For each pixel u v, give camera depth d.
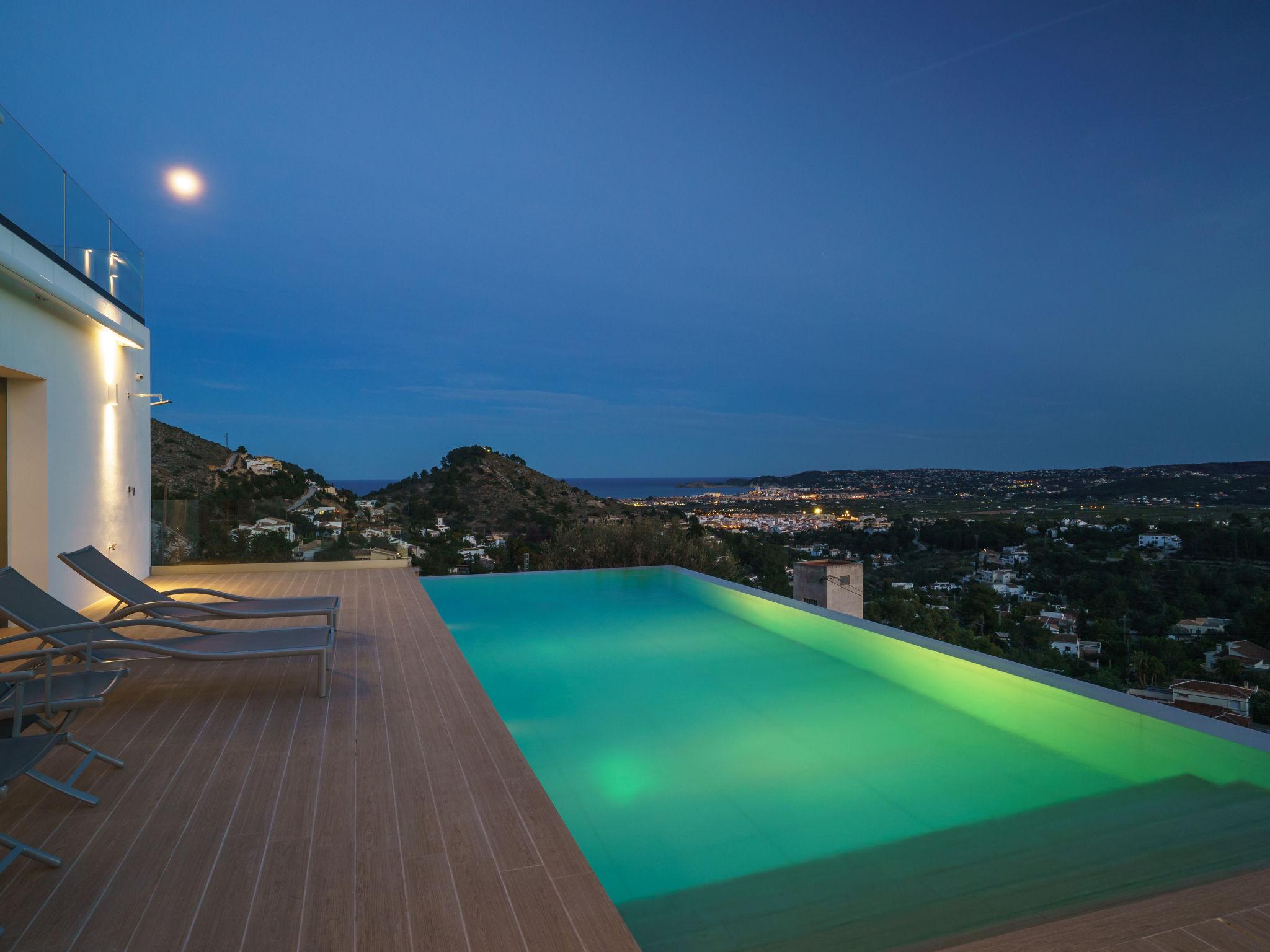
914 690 5.07
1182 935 1.69
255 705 3.62
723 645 6.45
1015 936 1.70
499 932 1.78
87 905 1.89
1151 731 3.34
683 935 2.42
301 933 1.78
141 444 8.16
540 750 4.11
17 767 2.07
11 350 5.21
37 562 5.75
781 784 3.65
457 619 7.46
